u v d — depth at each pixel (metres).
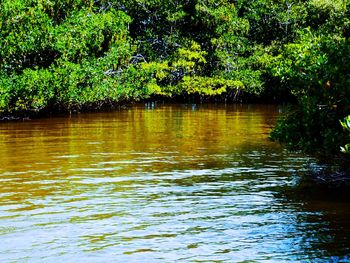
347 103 11.79
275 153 16.44
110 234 8.95
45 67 31.22
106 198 11.16
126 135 20.80
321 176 13.09
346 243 8.43
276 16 46.84
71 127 23.66
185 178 13.00
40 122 25.89
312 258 7.84
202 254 8.06
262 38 48.38
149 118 28.52
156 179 12.91
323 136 11.81
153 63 42.78
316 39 13.70
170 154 16.31
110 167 14.29
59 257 7.98
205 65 47.47
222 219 9.71
